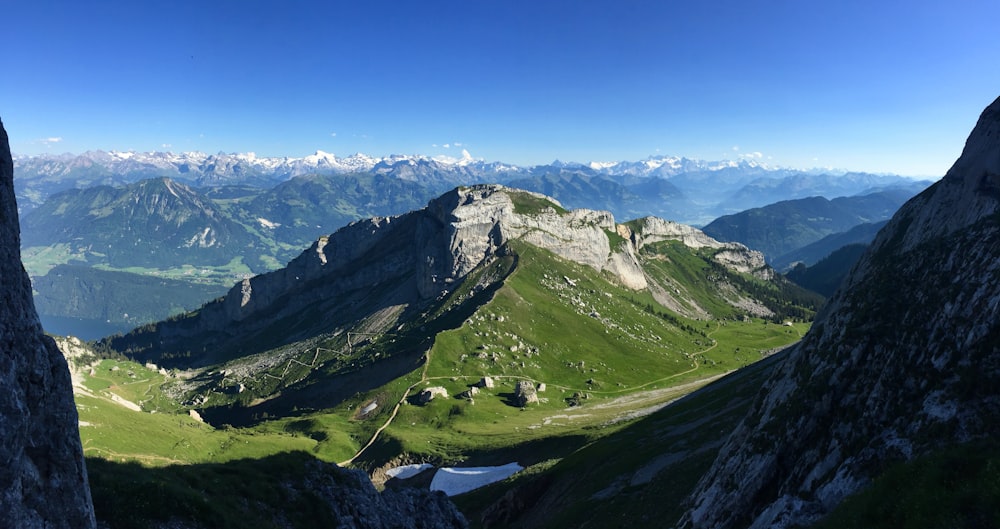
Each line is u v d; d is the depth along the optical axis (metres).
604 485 95.56
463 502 131.38
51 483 29.50
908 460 41.16
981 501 29.59
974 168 72.50
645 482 87.81
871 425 51.91
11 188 30.48
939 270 61.28
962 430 41.12
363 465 187.62
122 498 39.66
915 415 46.75
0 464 25.89
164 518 40.75
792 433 59.50
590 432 157.62
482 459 167.88
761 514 51.38
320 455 192.88
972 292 52.22
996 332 46.06
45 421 29.91
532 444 164.88
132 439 155.00
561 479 112.19
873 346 59.53
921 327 55.56
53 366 30.97
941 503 31.36
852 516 36.41
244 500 51.06
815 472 53.69
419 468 176.00
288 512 53.28
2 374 26.81
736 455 65.81
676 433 108.69
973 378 44.22
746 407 103.44
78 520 30.42
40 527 27.78
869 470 46.09
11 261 29.41
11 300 28.77
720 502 61.22
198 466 54.59
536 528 93.69
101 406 179.75
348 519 57.84
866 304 66.06
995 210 61.94
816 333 72.75
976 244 58.62
